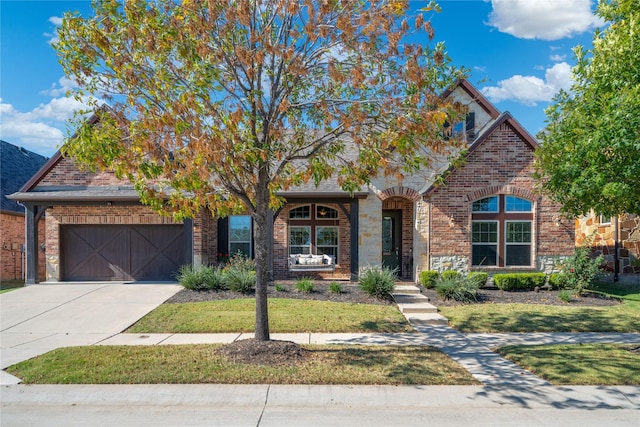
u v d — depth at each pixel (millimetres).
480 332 10852
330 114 8312
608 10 10109
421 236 16594
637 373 7391
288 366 7598
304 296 14195
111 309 12773
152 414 6020
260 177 8570
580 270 15094
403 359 8180
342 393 6590
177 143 7172
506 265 16578
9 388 6816
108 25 7617
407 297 14102
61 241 17672
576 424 5695
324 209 18625
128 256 17875
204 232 17609
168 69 8086
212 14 7648
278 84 8656
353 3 8109
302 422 5742
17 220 21625
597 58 9383
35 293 14945
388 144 8172
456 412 6078
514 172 16531
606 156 8555
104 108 7984
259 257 8641
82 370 7426
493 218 16641
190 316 11859
